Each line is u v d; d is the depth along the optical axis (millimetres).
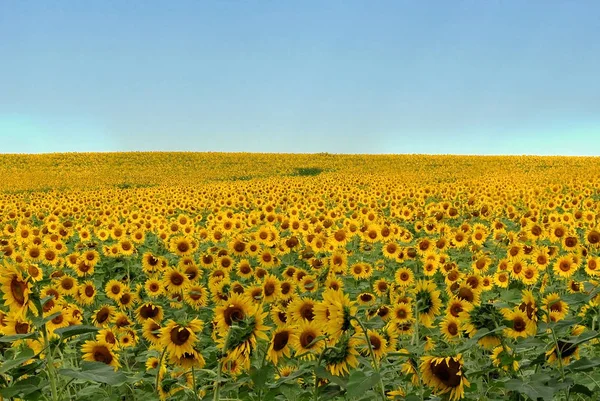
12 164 70188
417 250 9867
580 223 13688
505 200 20859
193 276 7656
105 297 8828
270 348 3486
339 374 3242
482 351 5008
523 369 3871
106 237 13828
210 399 3576
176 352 3551
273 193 25797
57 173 61438
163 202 22812
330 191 28219
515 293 7430
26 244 13156
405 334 5500
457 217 17641
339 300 3303
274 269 9711
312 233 11172
